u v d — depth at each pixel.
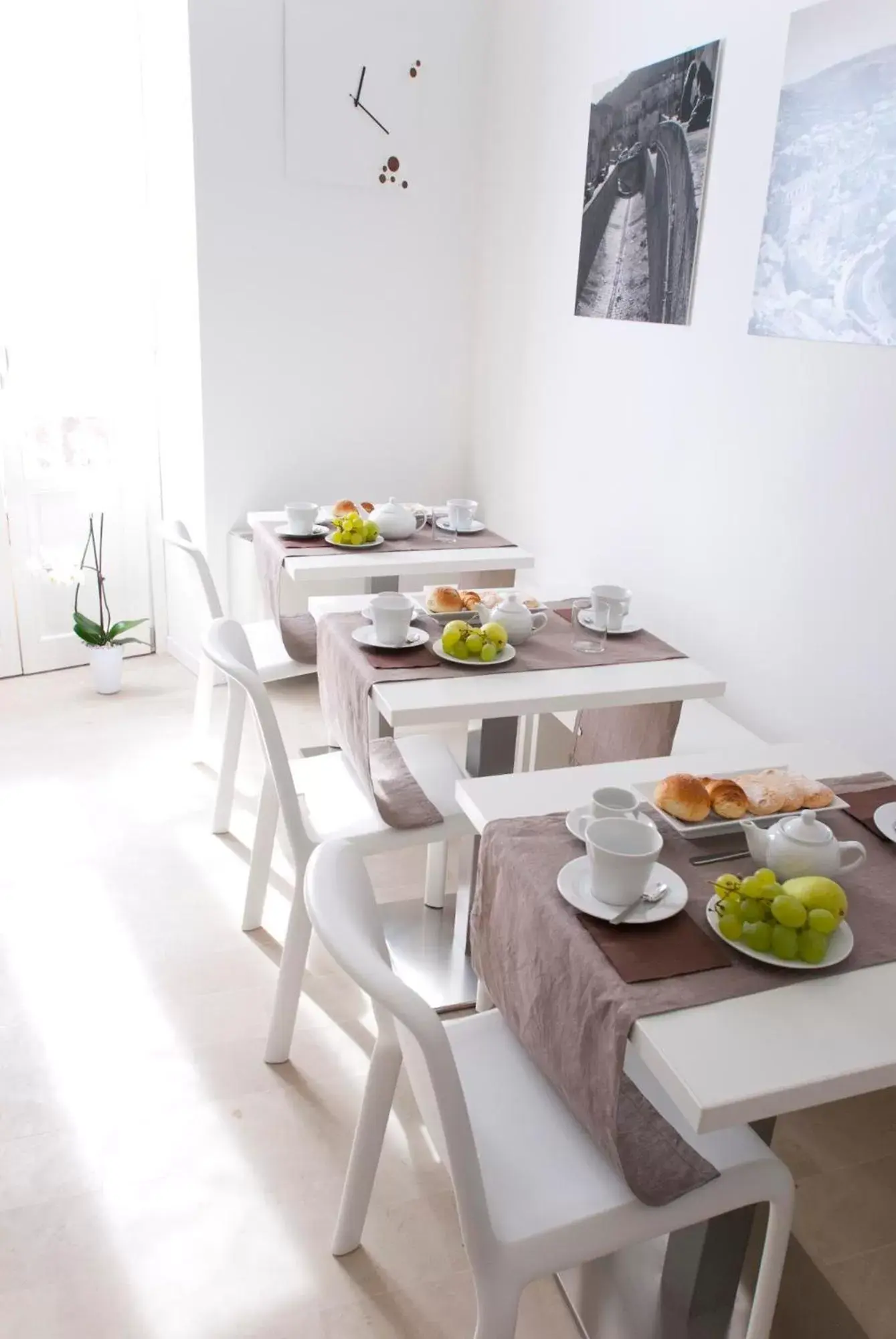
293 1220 1.71
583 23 3.14
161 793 3.08
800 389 2.45
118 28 3.45
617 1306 1.51
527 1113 1.37
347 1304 1.58
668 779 1.51
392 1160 1.84
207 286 3.46
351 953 1.12
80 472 3.78
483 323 3.95
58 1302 1.56
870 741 2.35
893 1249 1.71
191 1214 1.71
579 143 3.22
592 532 3.39
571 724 3.06
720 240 2.65
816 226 2.32
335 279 3.69
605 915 1.28
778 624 2.60
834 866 1.34
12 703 3.66
